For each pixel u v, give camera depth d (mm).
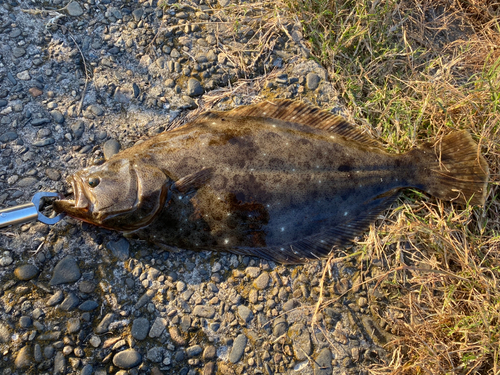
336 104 589
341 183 503
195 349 485
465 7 679
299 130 517
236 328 499
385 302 526
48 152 534
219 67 597
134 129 557
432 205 545
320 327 508
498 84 564
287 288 517
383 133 587
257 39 616
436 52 649
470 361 488
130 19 601
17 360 461
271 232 496
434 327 509
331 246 519
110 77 573
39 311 478
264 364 490
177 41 600
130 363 472
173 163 479
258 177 484
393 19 634
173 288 503
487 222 547
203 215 481
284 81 595
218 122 507
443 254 535
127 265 503
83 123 549
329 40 615
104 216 458
